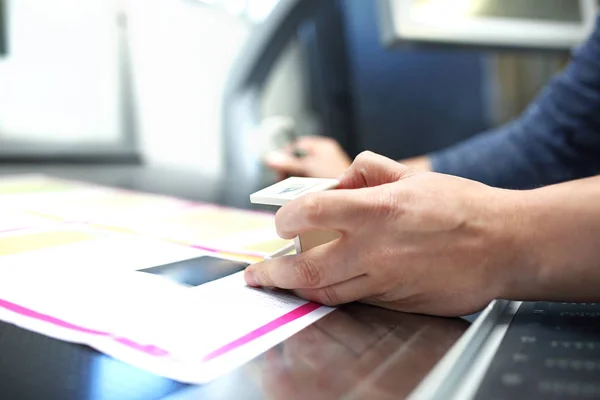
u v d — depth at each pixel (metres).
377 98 1.37
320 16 1.20
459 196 0.35
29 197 0.78
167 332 0.30
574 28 1.03
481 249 0.34
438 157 0.94
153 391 0.24
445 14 0.91
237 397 0.23
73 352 0.27
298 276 0.36
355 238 0.35
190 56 1.29
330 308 0.37
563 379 0.24
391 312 0.37
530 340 0.30
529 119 0.94
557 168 0.89
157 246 0.52
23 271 0.40
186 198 1.13
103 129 1.12
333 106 1.23
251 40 1.10
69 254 0.46
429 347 0.30
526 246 0.34
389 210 0.34
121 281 0.39
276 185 0.40
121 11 1.15
